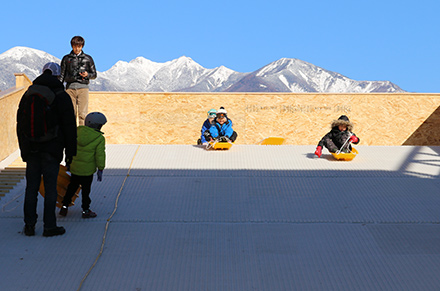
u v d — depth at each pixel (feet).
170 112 45.27
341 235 19.42
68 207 22.30
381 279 16.01
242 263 17.02
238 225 20.38
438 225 20.42
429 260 17.34
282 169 28.12
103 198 23.41
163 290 15.21
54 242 18.51
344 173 27.43
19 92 32.24
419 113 45.24
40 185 20.54
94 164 20.53
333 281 15.87
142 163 29.35
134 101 45.24
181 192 24.27
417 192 24.41
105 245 18.34
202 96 45.09
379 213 21.72
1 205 22.67
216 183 25.55
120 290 15.19
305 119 45.29
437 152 33.55
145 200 23.21
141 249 18.04
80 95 32.86
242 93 45.11
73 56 32.58
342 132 30.53
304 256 17.60
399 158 31.35
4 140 29.45
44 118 18.12
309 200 23.29
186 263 16.98
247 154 31.99
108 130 45.29
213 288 15.35
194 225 20.33
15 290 15.05
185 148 33.94
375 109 45.34
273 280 15.88
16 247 18.01
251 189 24.71
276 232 19.67
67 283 15.53
